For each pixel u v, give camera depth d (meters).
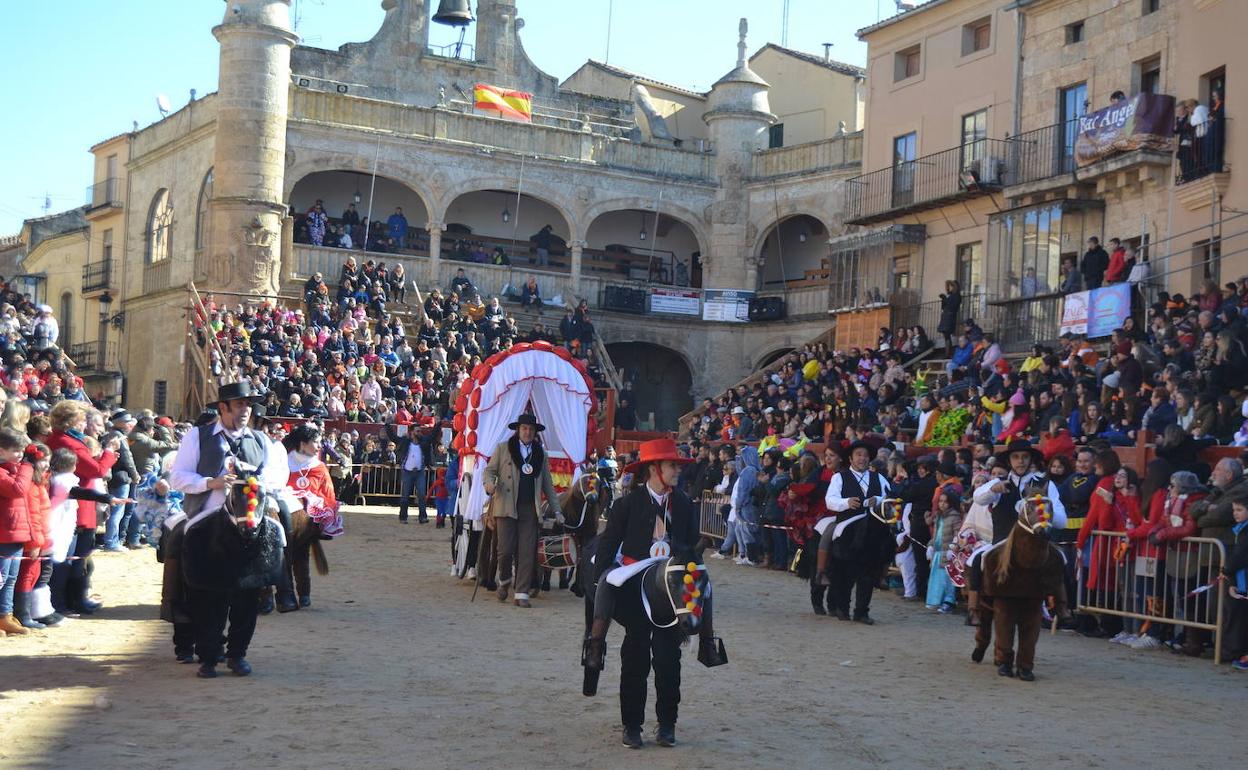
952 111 35.56
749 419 32.22
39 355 31.94
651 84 51.22
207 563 9.72
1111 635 14.24
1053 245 30.67
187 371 36.69
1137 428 19.94
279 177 40.28
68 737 7.97
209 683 9.78
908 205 35.44
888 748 8.49
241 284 39.50
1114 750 8.69
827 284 44.25
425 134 43.31
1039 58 32.47
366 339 37.22
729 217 46.94
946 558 15.98
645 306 46.09
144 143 47.47
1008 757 8.38
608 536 8.59
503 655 11.59
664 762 7.90
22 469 11.75
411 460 27.14
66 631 12.03
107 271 50.25
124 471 17.72
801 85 49.00
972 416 24.59
